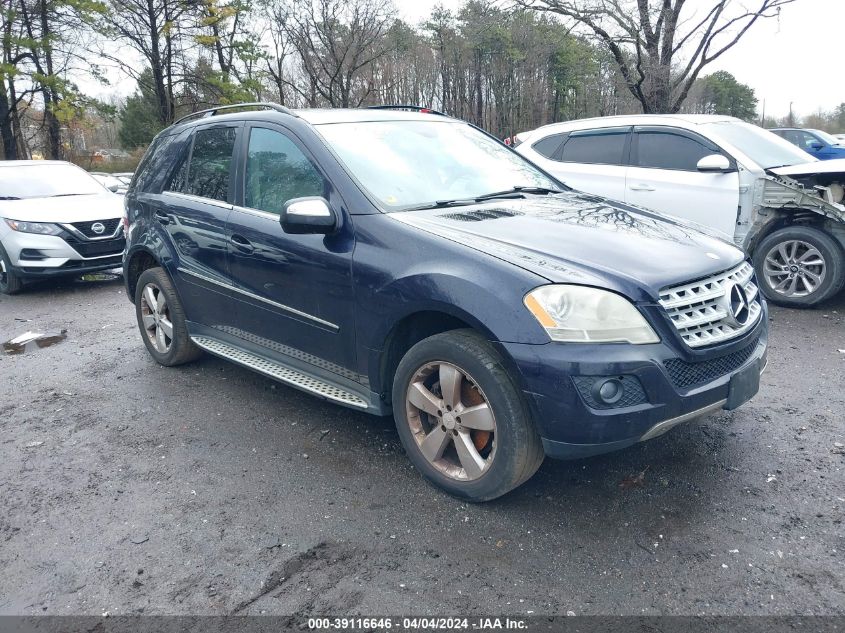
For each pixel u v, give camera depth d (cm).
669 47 1581
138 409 446
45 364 559
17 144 2606
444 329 328
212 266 429
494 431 291
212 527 306
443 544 285
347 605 252
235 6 2348
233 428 409
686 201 676
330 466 357
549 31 1939
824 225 624
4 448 399
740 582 256
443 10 3017
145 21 2359
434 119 452
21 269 831
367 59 2577
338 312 345
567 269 279
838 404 413
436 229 317
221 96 2533
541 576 263
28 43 2266
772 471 334
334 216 336
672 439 371
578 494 319
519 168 446
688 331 280
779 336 560
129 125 3114
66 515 322
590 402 264
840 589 250
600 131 761
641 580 259
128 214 529
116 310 754
